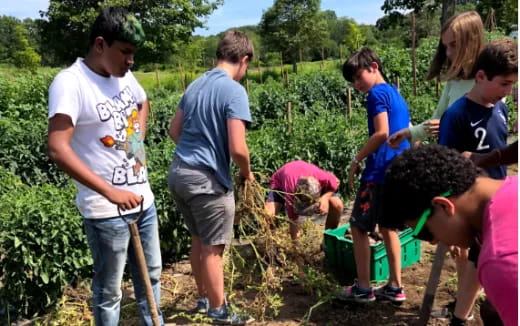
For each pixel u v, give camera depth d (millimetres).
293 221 4160
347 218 5875
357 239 3707
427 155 1720
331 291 3953
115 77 2883
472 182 1675
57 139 2580
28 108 9188
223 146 3307
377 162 3531
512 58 2480
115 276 2996
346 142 6465
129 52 2713
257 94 12148
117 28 2615
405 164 1742
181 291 4273
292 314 3795
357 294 3783
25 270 3854
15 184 5180
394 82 13438
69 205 4262
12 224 3824
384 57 13945
